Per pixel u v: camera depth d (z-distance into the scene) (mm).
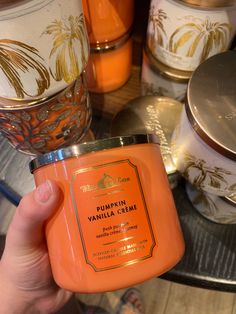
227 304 667
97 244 251
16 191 434
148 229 256
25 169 444
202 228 427
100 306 680
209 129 264
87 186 249
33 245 346
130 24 388
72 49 263
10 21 216
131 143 258
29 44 232
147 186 261
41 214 266
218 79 285
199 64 319
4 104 285
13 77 250
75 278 257
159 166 275
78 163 252
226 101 275
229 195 337
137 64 471
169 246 264
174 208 282
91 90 457
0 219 718
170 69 375
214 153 276
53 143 363
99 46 381
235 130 264
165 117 411
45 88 267
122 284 255
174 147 347
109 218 250
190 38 329
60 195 256
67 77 274
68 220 256
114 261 251
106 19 354
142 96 429
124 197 251
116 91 473
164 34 341
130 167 256
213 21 310
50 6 224
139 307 673
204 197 386
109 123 465
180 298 677
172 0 307
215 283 405
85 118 387
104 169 251
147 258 255
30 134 337
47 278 394
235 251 413
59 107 313
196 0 295
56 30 238
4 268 372
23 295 398
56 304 446
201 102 275
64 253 260
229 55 299
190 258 412
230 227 426
